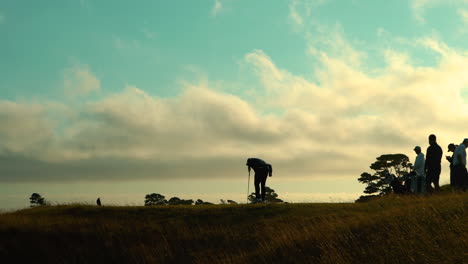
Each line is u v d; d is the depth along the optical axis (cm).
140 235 2225
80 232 2291
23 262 2136
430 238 1455
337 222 1909
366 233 1681
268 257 1752
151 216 2445
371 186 5100
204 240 2106
